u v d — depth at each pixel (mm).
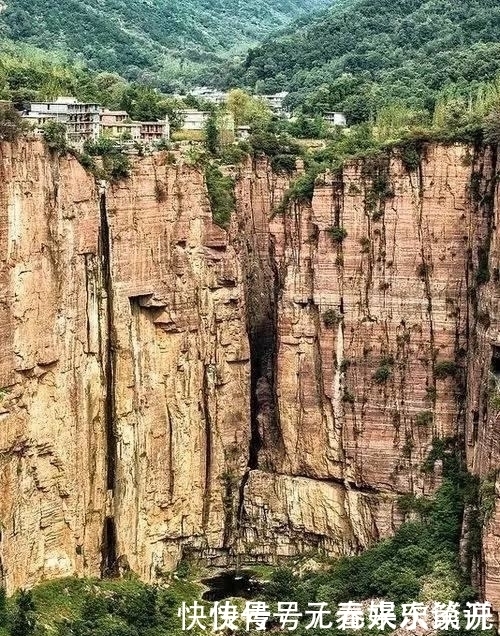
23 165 75875
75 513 81688
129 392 87062
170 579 90750
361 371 90625
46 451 79250
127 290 87000
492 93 96875
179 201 91500
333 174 90938
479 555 76125
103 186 85062
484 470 77375
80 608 78312
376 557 85500
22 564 77125
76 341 81500
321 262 91500
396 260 89125
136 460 87938
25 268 76062
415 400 89125
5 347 74438
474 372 82750
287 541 96562
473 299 85188
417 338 88875
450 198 87375
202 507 94250
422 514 87750
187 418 92312
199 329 93062
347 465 91938
